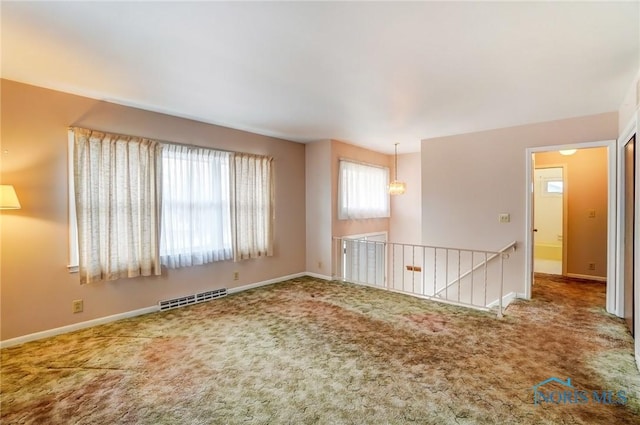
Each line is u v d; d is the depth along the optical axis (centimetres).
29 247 291
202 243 410
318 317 351
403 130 458
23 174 288
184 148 392
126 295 350
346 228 563
